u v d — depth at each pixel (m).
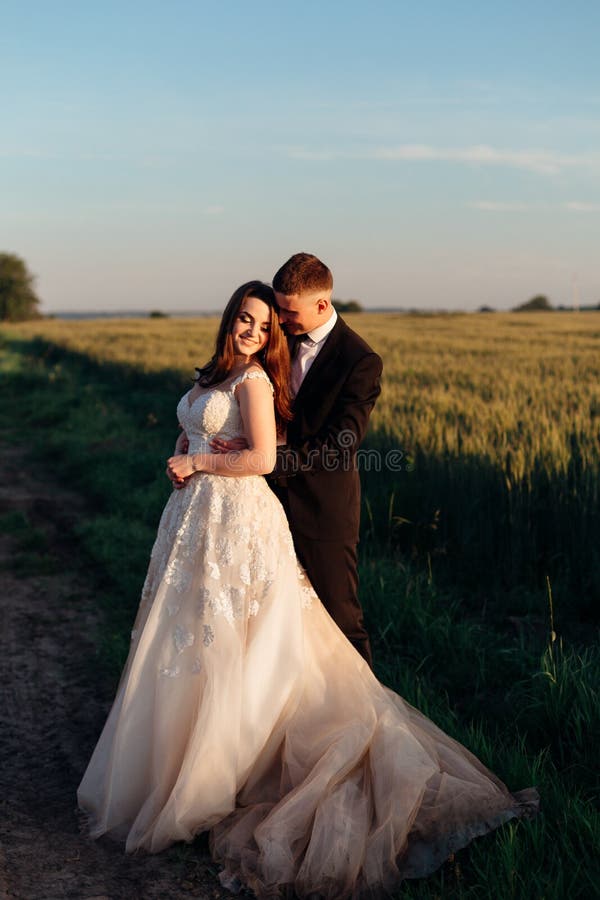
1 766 3.62
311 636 3.29
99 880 2.78
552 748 3.62
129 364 20.08
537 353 22.75
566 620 5.21
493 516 6.19
